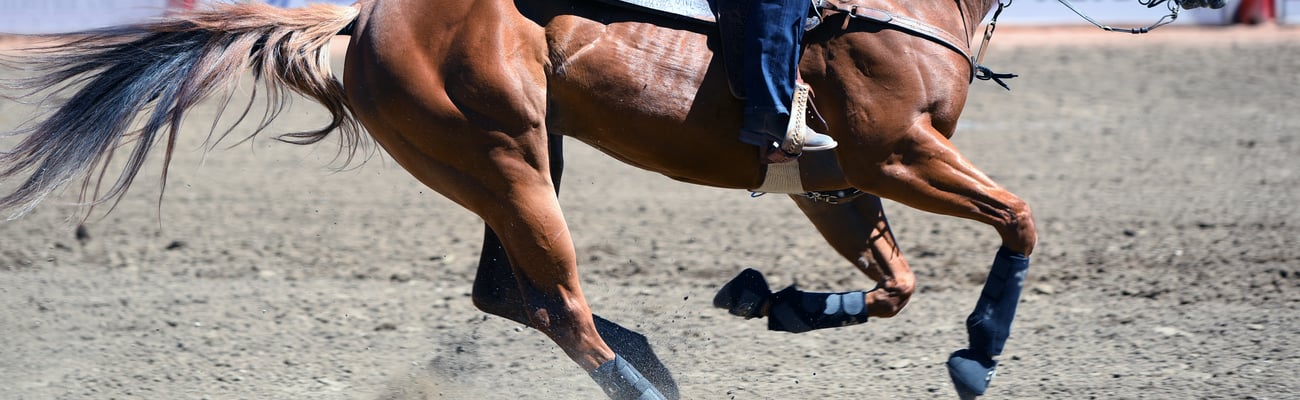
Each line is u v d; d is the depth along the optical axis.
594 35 11.76
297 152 33.50
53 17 45.12
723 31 11.80
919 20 12.23
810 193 13.39
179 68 12.31
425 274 20.67
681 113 11.84
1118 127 35.44
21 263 21.41
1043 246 21.84
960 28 12.73
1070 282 19.36
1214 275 19.39
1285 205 24.89
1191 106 38.25
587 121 12.05
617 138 12.11
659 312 18.08
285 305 18.53
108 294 19.17
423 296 19.19
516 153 11.68
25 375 14.86
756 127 11.70
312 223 25.02
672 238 23.28
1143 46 49.91
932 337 16.64
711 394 14.37
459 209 26.58
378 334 17.02
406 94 11.66
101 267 21.20
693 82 11.83
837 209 13.71
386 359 15.84
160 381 14.73
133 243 23.09
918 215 25.17
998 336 12.41
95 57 12.42
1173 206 25.11
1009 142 33.44
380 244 23.06
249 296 19.11
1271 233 22.25
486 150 11.68
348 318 17.81
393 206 26.86
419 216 25.78
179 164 31.83
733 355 15.99
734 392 14.42
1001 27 55.41
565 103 11.94
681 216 25.45
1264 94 39.75
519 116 11.57
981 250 21.86
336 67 39.06
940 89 12.11
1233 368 14.56
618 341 12.99
